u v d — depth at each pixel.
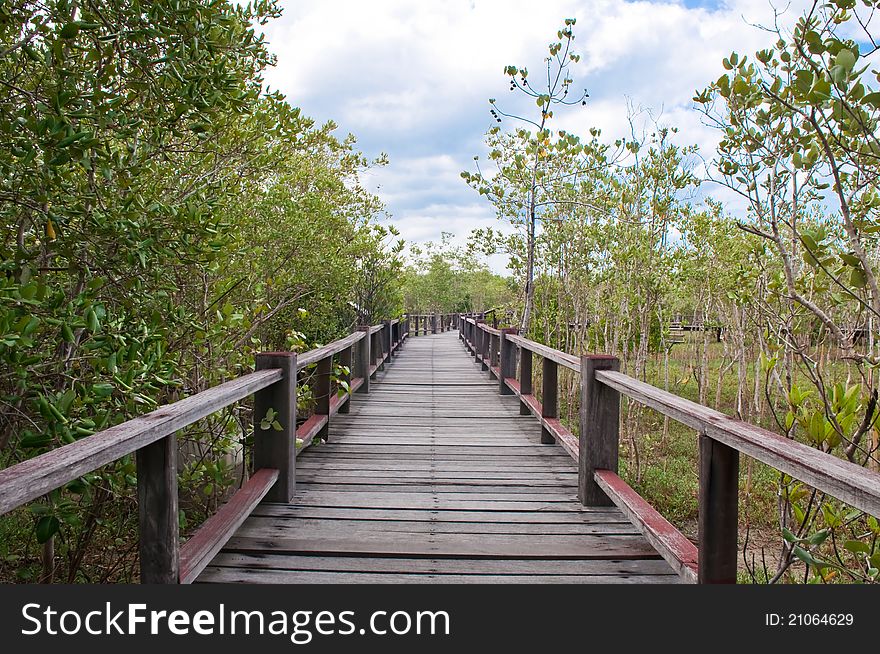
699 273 7.21
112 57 2.43
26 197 2.38
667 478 6.30
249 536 2.93
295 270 6.14
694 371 9.95
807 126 2.49
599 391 3.39
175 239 2.67
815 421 2.10
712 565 1.93
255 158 3.99
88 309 2.20
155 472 1.91
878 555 1.94
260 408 3.41
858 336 5.84
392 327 12.57
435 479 3.94
